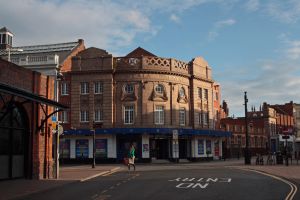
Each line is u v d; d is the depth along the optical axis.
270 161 43.47
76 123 52.00
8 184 20.53
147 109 51.47
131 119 51.56
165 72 52.50
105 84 51.75
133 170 33.47
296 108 104.62
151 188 18.81
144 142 50.78
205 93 58.97
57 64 42.69
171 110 52.78
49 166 25.03
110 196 16.20
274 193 16.67
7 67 21.06
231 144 69.69
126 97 51.56
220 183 20.80
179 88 54.12
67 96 52.75
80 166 42.34
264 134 83.56
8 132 22.06
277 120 91.94
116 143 51.00
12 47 58.38
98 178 25.45
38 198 15.96
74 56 53.09
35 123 23.97
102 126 51.22
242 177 24.38
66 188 19.50
